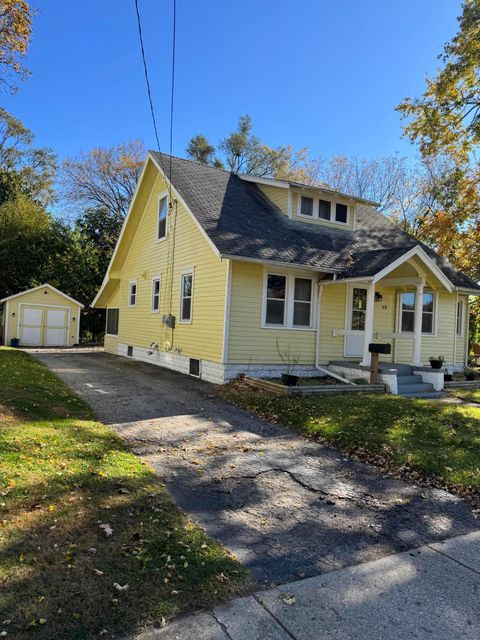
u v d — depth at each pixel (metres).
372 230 15.99
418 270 11.95
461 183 18.75
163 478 4.85
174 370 13.73
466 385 12.45
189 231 13.27
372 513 4.29
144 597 2.69
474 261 19.52
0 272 25.97
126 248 18.72
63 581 2.77
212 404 8.88
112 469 4.81
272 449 6.19
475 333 25.86
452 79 13.41
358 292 13.41
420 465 5.54
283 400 8.86
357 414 7.81
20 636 2.29
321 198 14.64
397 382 10.94
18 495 3.89
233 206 13.23
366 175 30.95
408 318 14.61
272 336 11.82
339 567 3.26
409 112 15.09
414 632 2.54
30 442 5.32
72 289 27.48
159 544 3.32
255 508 4.26
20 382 9.29
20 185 31.39
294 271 12.15
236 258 10.32
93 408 7.96
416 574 3.20
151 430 6.77
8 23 11.48
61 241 27.78
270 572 3.13
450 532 3.94
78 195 34.84
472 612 2.75
